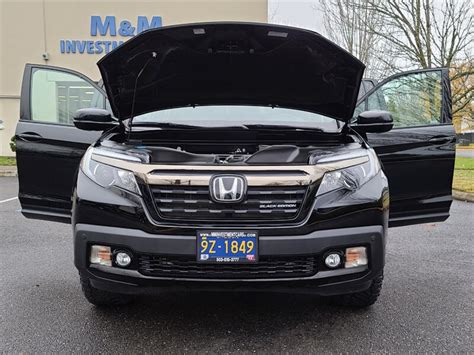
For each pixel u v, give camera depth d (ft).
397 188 10.84
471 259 13.82
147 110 11.20
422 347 7.95
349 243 7.59
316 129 10.84
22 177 10.81
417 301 10.16
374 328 8.70
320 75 9.98
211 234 7.36
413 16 46.26
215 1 51.60
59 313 9.38
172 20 51.96
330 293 7.72
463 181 34.99
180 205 7.54
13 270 12.33
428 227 19.10
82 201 7.79
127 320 9.03
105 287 7.90
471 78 44.45
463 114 49.93
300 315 9.29
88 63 52.06
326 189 7.66
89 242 7.70
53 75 11.03
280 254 7.36
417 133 10.93
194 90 10.78
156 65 9.74
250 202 7.52
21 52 51.52
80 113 9.78
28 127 10.76
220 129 10.57
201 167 7.63
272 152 8.54
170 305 9.80
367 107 11.57
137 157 7.94
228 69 10.09
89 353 7.69
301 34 8.85
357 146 8.87
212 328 8.67
